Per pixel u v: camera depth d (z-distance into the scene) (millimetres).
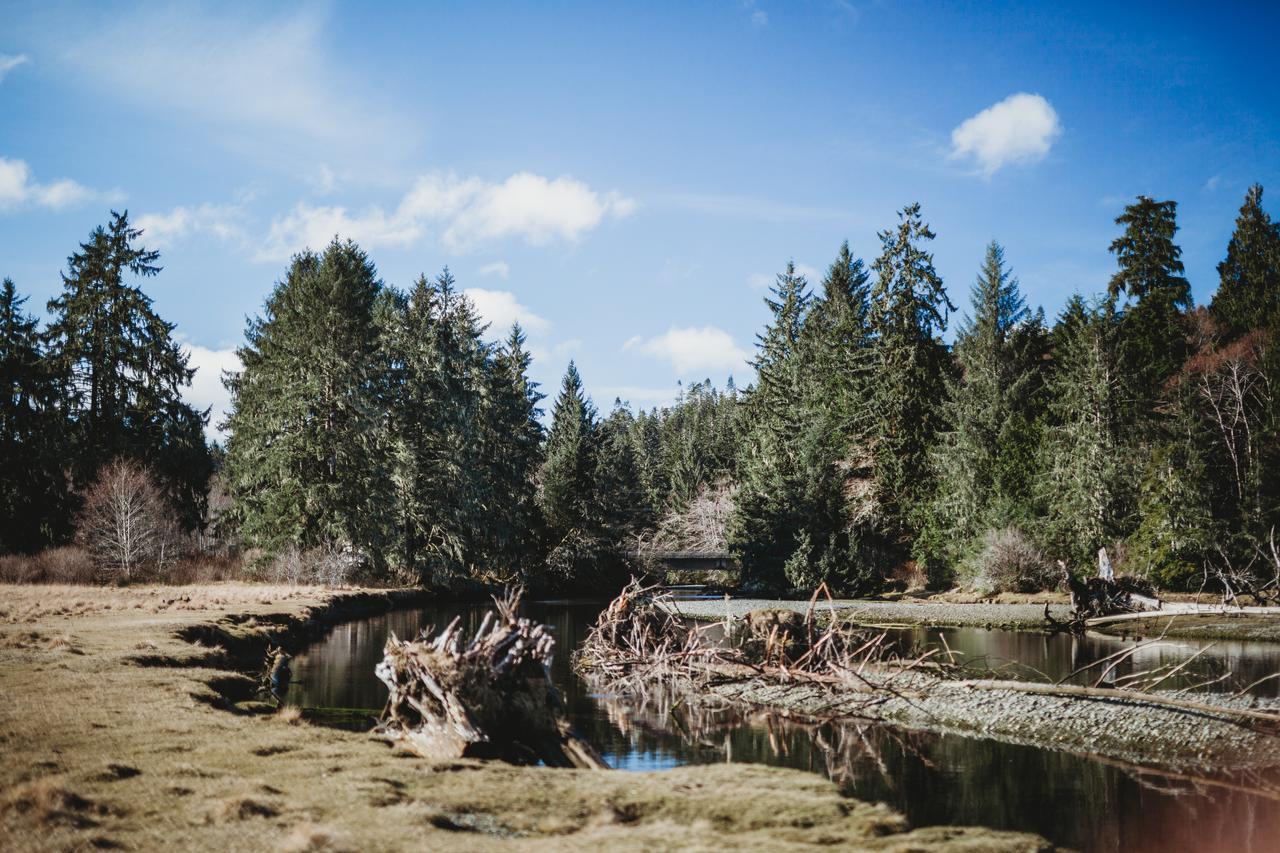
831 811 8484
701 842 7297
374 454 43906
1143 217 55875
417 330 53875
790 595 50281
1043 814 10234
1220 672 19906
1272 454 37156
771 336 68562
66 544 41219
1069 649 25203
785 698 18109
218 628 21094
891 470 54906
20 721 10375
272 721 11633
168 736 10055
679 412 140250
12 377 43094
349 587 40406
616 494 74062
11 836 6590
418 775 9086
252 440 43406
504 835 7391
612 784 9195
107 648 16469
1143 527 38531
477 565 55531
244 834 6863
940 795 11055
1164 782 11578
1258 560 35750
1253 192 58625
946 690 17438
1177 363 52094
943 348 58156
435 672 11570
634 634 23359
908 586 50500
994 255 54344
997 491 47469
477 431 55750
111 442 43344
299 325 42406
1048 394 51938
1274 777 11734
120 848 6500
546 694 12523
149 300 46531
